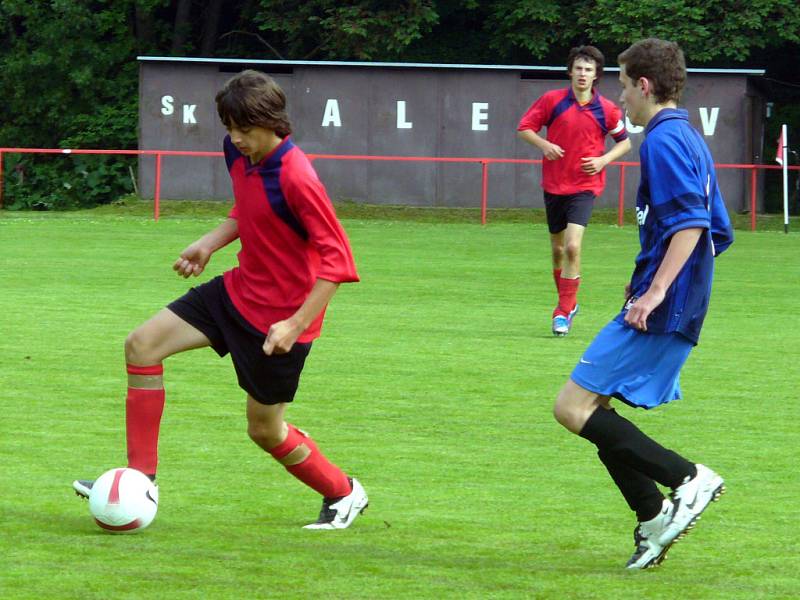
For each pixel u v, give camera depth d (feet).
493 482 49.34
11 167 262.67
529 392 69.36
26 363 75.51
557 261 95.35
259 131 38.45
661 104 37.88
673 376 38.09
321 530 41.78
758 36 249.34
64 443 54.80
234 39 298.15
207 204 221.05
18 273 126.93
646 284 37.60
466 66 223.51
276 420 41.14
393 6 264.31
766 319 103.30
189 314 41.32
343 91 225.35
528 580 36.11
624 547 40.29
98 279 122.83
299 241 39.65
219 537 40.57
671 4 246.06
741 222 214.69
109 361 76.79
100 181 260.83
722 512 45.19
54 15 279.49
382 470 51.08
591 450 55.47
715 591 35.27
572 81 95.09
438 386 70.74
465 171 224.94
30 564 36.91
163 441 55.72
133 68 281.33
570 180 93.30
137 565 36.99
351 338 88.89
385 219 217.36
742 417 63.46
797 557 39.29
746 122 220.64
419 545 40.14
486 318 101.55
